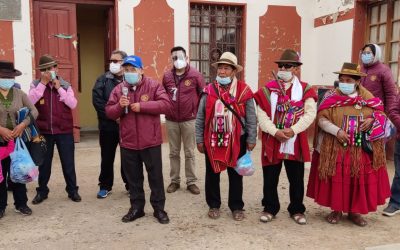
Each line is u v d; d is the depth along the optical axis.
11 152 4.27
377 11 7.79
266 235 3.96
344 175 4.07
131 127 4.14
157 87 4.22
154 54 8.28
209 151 4.19
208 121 4.17
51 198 5.10
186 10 8.38
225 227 4.16
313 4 9.17
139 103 4.05
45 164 4.88
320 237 3.92
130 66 4.04
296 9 9.08
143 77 4.22
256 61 8.91
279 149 4.10
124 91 4.05
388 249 3.51
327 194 4.20
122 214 4.53
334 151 4.11
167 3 8.27
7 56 7.54
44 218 4.41
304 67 9.29
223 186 5.64
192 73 5.29
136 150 4.20
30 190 5.44
